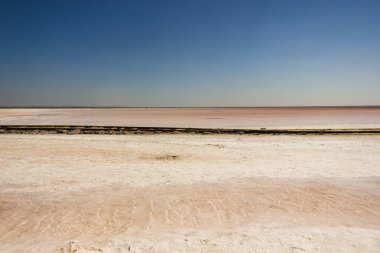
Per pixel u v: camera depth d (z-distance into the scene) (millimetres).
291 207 6973
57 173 9914
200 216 6430
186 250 4961
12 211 6664
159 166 11039
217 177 9531
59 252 4891
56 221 6145
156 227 5875
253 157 12727
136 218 6309
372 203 7234
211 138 18656
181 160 12109
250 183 8875
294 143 16578
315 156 12938
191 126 31078
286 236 5477
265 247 5055
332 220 6238
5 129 21734
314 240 5316
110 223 6051
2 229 5777
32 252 4906
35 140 17094
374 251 4941
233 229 5789
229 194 7879
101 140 17344
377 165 11211
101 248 5016
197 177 9523
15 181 8969
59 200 7371
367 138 18625
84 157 12555
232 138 18703
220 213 6598
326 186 8602
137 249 4992
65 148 14578
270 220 6234
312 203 7238
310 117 51719
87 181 9023
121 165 11172
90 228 5820
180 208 6891
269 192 8055
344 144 16188
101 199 7457
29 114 69750
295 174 9914
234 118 49094
